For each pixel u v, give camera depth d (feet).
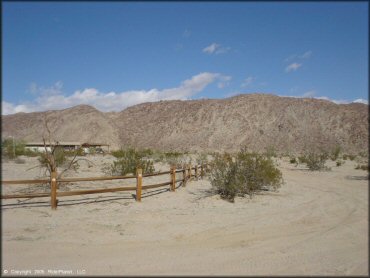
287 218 29.32
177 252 23.35
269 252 21.66
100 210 36.68
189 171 62.64
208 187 55.57
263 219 31.01
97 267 20.56
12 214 33.30
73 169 72.13
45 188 47.67
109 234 27.76
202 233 27.86
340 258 18.63
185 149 307.58
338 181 56.24
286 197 44.24
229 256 22.00
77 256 22.59
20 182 35.14
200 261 21.38
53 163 48.26
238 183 44.78
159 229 29.35
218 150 278.46
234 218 32.78
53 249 23.94
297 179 63.36
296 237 23.45
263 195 46.50
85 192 38.17
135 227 29.94
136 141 322.55
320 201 33.96
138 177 42.37
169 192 50.01
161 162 113.39
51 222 31.14
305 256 19.80
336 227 22.71
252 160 49.11
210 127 330.75
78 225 30.30
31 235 27.09
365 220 22.06
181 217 33.71
